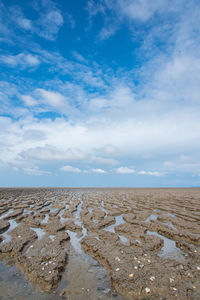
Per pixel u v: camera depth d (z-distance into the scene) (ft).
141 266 19.16
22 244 24.79
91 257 21.90
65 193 117.50
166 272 18.16
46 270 18.02
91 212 48.24
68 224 35.19
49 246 24.30
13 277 17.24
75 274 17.99
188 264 20.04
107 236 28.71
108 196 94.89
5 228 34.06
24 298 14.32
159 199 81.56
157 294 15.05
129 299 14.51
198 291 15.48
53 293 15.02
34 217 43.21
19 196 92.12
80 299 14.33
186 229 34.88
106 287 15.97
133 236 29.60
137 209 55.26
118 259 20.59
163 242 27.12
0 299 14.12
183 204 66.90
